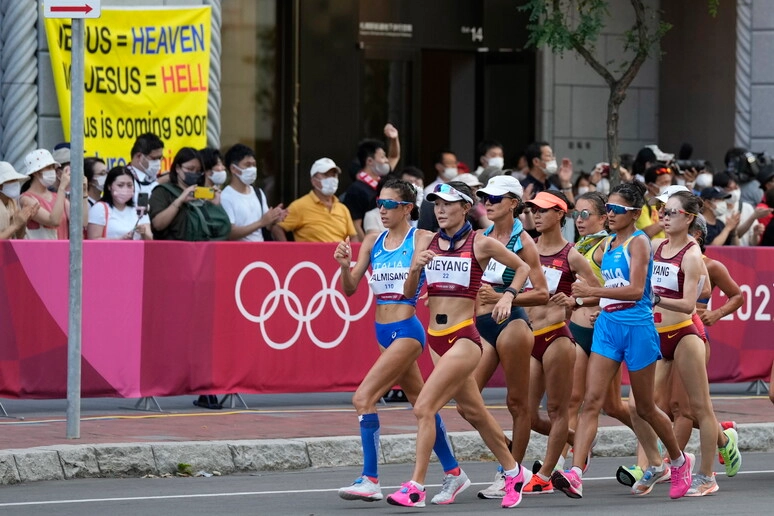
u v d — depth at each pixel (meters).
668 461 32.97
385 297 29.38
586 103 66.25
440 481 32.81
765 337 46.38
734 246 45.75
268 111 57.34
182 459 32.91
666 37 68.69
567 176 47.94
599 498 30.58
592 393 30.47
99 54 49.44
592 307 32.00
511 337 30.33
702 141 67.56
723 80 66.50
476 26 64.00
